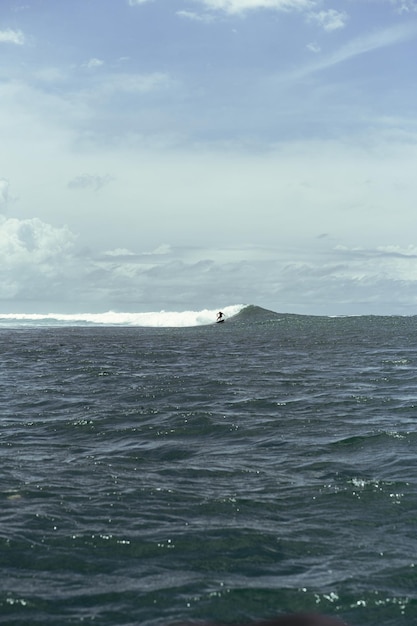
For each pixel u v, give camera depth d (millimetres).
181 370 25266
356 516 8766
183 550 7672
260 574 7055
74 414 16156
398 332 45781
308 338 42750
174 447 12797
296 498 9539
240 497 9586
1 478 10539
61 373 24656
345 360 28781
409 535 8102
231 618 6148
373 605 6355
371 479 10359
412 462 11281
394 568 7152
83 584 6816
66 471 11062
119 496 9617
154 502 9367
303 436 13523
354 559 7410
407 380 21656
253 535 8102
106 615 6188
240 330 52469
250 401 17656
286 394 18891
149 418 15516
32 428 14641
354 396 18344
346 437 13258
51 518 8664
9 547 7684
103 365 27422
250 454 12203
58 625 6004
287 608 6328
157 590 6676
